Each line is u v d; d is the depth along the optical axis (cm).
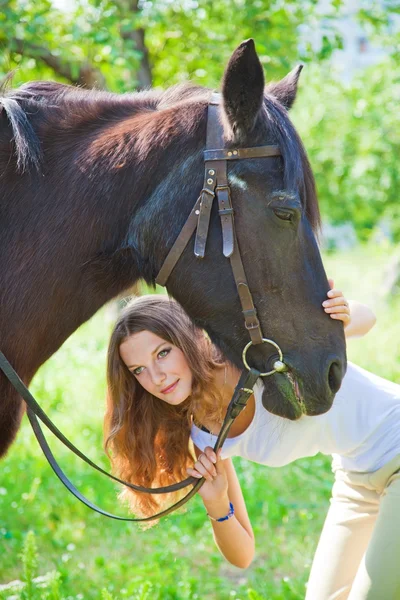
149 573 358
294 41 635
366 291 1260
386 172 1230
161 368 233
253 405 237
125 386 245
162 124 221
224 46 619
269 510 432
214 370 241
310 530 410
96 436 547
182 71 666
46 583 326
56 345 230
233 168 209
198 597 337
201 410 237
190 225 212
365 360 755
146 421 249
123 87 556
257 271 209
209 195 210
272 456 240
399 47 838
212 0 619
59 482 468
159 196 217
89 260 223
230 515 246
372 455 233
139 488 231
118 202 221
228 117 205
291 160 206
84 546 401
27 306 220
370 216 1451
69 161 224
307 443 238
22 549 372
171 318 232
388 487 226
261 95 200
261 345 214
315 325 212
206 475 233
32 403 216
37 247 220
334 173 1298
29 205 221
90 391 651
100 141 226
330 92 1165
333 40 647
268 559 389
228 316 215
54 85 238
